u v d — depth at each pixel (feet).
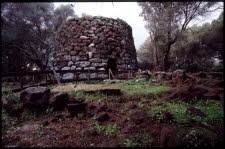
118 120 11.75
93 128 10.52
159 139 8.64
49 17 67.05
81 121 11.87
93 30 40.04
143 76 30.89
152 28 53.78
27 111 13.17
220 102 13.67
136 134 9.39
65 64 38.24
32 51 65.10
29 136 9.63
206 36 70.54
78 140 9.06
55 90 17.37
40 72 21.99
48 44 64.18
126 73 37.76
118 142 8.61
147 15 55.11
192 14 47.62
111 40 41.01
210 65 84.43
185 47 77.71
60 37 41.50
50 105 13.69
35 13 56.44
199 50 75.20
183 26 50.29
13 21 51.08
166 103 14.49
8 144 8.63
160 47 64.90
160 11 53.88
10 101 14.05
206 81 18.51
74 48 38.47
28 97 13.39
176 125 9.64
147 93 17.20
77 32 39.60
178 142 7.42
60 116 12.70
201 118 10.53
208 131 8.13
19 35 52.03
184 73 22.12
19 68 69.51
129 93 17.46
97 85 21.70
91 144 8.47
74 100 14.21
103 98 16.12
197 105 13.58
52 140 9.10
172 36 53.88
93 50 38.40
